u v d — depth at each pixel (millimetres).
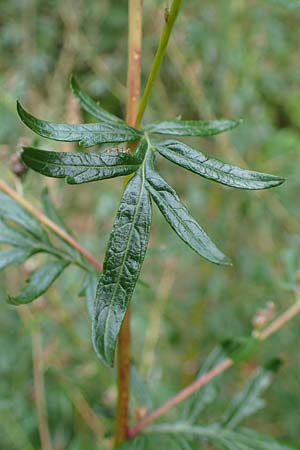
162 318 521
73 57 597
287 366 528
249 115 550
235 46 540
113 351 192
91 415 457
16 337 497
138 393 305
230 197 553
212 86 573
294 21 594
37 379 442
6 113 479
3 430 471
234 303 559
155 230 523
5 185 265
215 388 294
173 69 584
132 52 243
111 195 537
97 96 601
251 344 282
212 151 567
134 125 234
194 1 556
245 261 548
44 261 381
